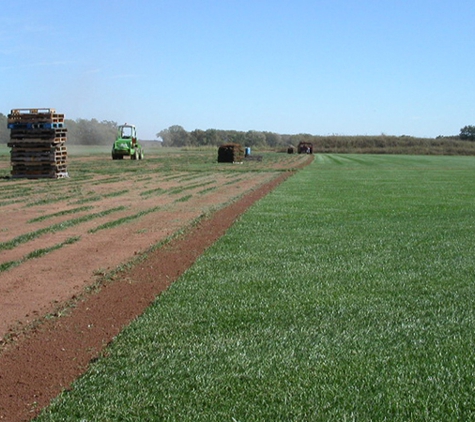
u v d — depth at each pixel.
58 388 5.52
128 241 13.02
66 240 13.03
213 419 4.79
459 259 10.81
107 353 6.31
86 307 8.08
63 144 32.25
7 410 5.11
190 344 6.51
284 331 6.88
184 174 37.09
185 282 9.24
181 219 16.41
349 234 13.68
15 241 12.84
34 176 31.23
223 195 23.55
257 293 8.53
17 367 6.04
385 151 119.06
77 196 22.53
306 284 9.03
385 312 7.57
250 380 5.50
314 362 5.91
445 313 7.51
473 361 5.85
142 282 9.39
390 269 10.02
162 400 5.15
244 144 161.38
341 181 32.25
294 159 70.12
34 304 8.30
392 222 15.72
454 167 52.19
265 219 16.23
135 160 56.94
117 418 4.88
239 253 11.47
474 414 4.79
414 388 5.25
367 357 6.01
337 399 5.07
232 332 6.88
